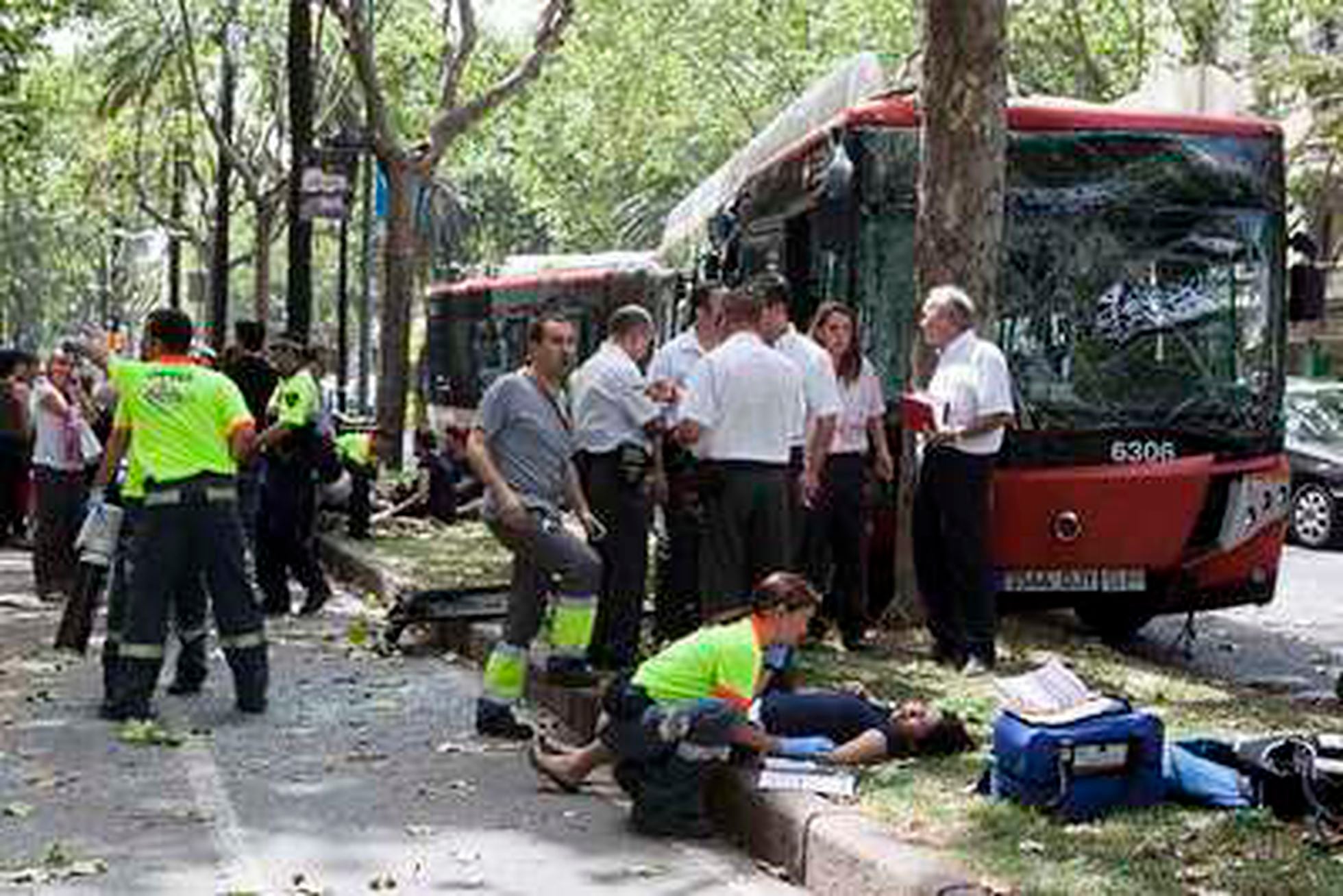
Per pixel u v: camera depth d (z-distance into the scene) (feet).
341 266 114.73
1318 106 106.93
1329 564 65.92
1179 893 19.52
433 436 66.74
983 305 37.09
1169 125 40.32
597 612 32.94
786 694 26.53
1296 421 73.67
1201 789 23.32
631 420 32.78
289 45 72.64
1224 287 40.34
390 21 111.75
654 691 24.90
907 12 121.90
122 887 22.21
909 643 36.47
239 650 32.94
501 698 30.96
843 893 21.62
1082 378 39.63
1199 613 48.16
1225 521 40.11
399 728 31.94
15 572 57.77
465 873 23.00
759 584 26.30
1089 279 39.86
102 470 32.81
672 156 152.66
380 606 48.29
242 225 216.74
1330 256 119.44
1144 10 107.14
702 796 24.88
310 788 27.40
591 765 27.02
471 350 117.80
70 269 272.72
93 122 153.99
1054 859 20.86
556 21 85.15
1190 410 39.91
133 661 32.04
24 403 65.16
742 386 30.78
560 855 23.94
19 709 33.37
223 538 32.65
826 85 42.37
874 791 24.14
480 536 60.75
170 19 135.33
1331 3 105.50
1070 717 22.98
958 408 33.12
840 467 35.17
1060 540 39.22
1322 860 20.66
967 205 36.94
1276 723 29.68
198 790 27.25
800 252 41.63
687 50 138.10
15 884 22.24
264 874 22.85
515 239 223.92
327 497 59.06
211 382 32.65
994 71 36.94
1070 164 40.01
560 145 165.58
